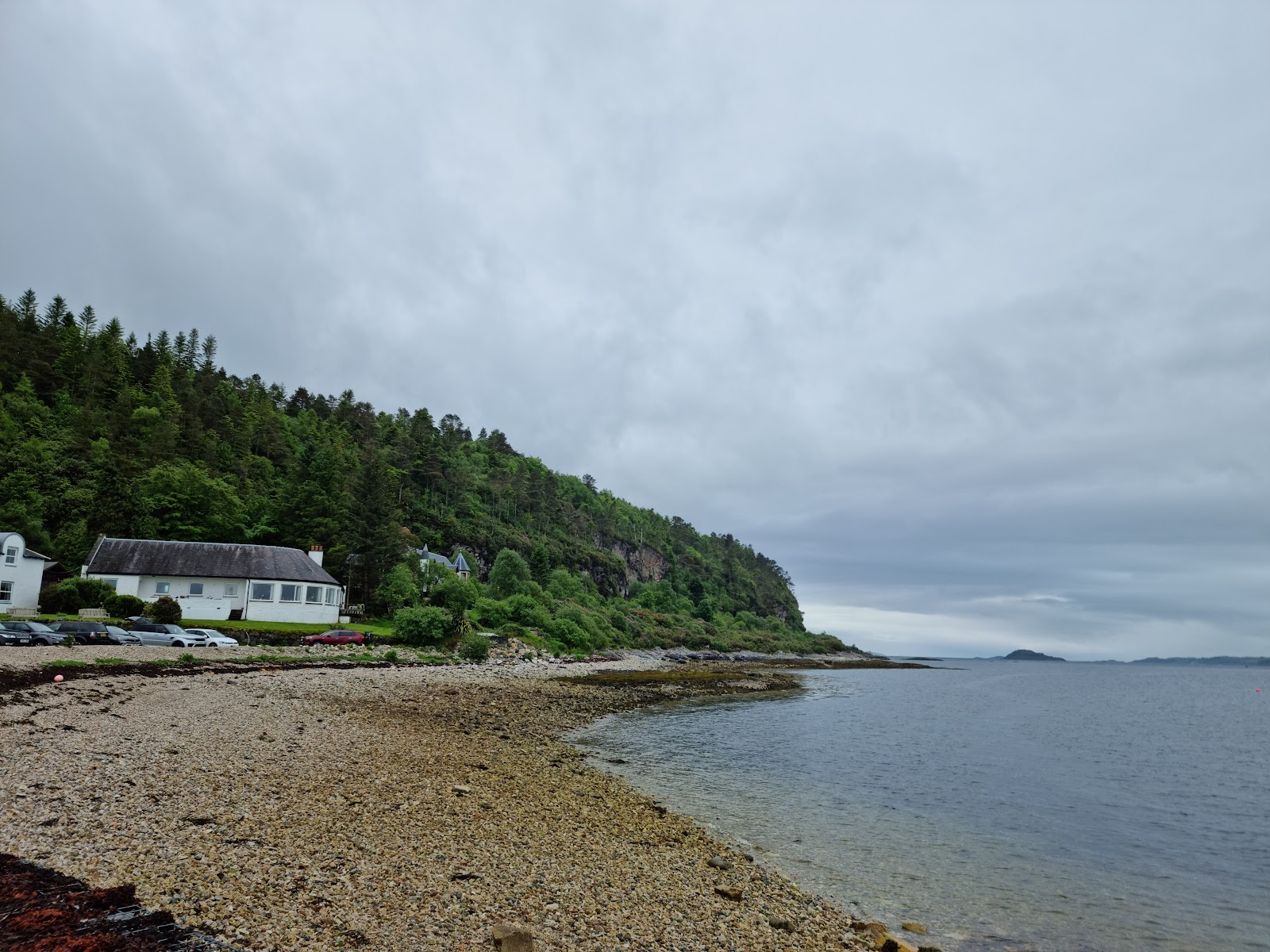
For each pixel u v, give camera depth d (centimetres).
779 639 18125
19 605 5500
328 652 5309
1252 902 1762
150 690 2912
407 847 1360
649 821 1917
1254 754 4544
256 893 1027
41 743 1773
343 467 12812
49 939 769
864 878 1698
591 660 8850
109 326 14988
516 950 962
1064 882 1816
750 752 3294
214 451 11000
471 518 16250
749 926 1270
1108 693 11531
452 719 3241
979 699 8288
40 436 9300
